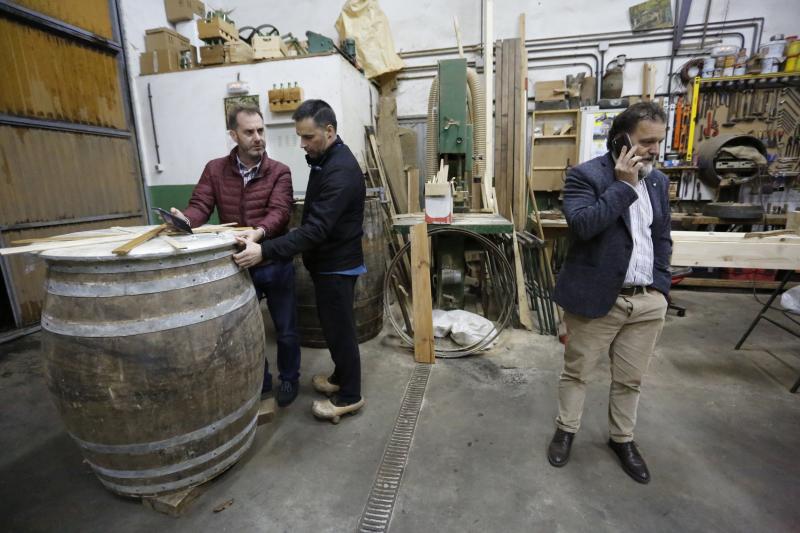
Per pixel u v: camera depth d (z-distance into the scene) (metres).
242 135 1.86
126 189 4.00
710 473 1.66
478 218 3.18
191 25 4.48
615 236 1.43
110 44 3.73
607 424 1.99
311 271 1.86
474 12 4.57
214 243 1.39
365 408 2.15
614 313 1.51
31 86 3.14
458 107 3.37
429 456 1.78
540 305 3.31
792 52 3.78
